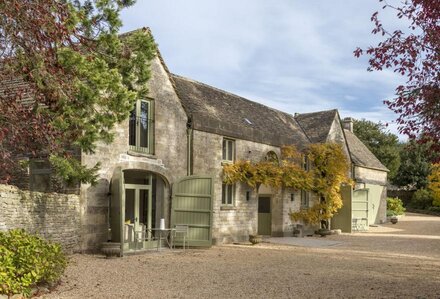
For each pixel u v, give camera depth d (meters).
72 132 9.50
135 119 14.61
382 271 11.09
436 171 38.16
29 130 9.06
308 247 17.12
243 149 19.06
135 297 7.76
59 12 8.31
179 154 16.05
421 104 6.11
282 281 9.50
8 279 6.80
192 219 15.92
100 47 10.11
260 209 22.16
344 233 25.03
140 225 14.80
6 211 10.52
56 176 12.74
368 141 50.75
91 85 9.33
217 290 8.48
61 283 8.59
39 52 8.12
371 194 32.84
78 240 12.57
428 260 13.49
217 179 17.53
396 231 26.58
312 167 24.05
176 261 12.29
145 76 10.91
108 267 10.77
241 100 23.23
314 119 28.38
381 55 6.29
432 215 41.12
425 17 6.04
